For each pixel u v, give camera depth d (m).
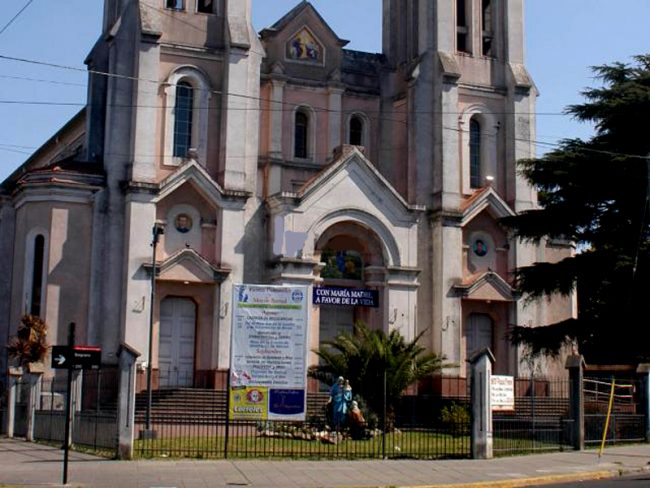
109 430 27.50
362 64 51.09
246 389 25.95
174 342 42.91
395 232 45.75
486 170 49.84
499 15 51.50
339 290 44.53
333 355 36.28
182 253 42.16
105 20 47.94
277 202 43.72
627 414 34.12
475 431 27.95
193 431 33.62
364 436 32.44
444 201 47.19
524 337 41.22
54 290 41.31
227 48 44.88
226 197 43.47
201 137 44.59
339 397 32.66
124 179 42.53
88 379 39.97
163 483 21.48
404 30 51.66
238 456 26.62
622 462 27.75
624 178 39.94
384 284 45.44
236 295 26.05
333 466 25.25
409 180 48.47
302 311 26.12
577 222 41.38
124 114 43.03
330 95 49.31
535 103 50.75
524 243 46.69
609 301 40.50
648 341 39.25
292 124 48.66
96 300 41.59
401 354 36.16
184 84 44.91
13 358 40.72
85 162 44.03
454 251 46.97
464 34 51.00
